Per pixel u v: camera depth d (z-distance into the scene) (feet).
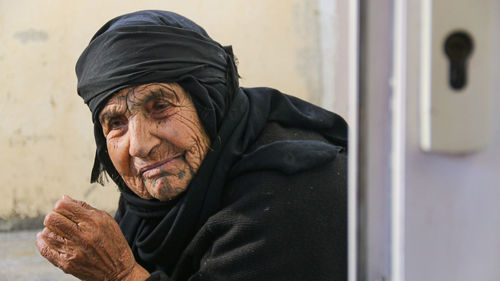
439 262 1.52
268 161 3.97
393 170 1.51
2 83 12.73
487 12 1.44
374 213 1.57
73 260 3.92
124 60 3.92
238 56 13.65
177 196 4.18
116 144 4.11
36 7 12.58
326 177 3.99
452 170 1.50
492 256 1.52
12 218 12.94
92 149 12.87
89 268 3.98
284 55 13.79
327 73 13.73
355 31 1.53
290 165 3.93
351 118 1.59
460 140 1.45
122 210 5.03
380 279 1.59
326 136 4.85
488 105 1.47
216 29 13.46
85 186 12.90
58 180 12.90
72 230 3.91
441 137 1.44
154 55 3.92
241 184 4.01
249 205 3.87
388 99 1.52
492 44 1.45
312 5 13.78
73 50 12.68
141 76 3.89
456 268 1.53
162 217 4.32
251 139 4.29
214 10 13.38
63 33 12.66
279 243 3.76
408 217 1.50
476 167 1.51
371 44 1.51
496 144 1.49
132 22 4.05
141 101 3.94
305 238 3.81
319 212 3.87
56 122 12.82
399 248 1.51
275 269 3.75
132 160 4.13
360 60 1.52
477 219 1.53
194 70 4.03
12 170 12.89
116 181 4.58
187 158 4.06
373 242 1.57
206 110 4.05
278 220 3.80
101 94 4.02
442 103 1.44
